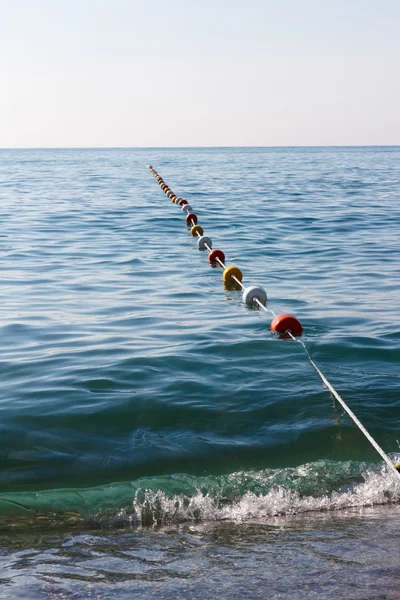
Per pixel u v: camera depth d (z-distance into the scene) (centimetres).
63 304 972
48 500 434
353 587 311
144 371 670
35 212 2230
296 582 317
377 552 350
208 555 353
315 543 365
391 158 8856
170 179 4141
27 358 714
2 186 3500
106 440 521
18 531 393
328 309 945
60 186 3509
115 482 459
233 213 2227
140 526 401
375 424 546
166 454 499
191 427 544
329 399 597
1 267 1267
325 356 721
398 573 324
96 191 3152
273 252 1478
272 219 2062
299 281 1155
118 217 2109
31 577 327
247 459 493
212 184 3656
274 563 340
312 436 527
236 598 303
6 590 313
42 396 603
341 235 1728
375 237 1686
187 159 8706
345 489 448
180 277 1199
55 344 766
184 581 321
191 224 1941
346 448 510
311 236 1717
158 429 541
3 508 423
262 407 581
